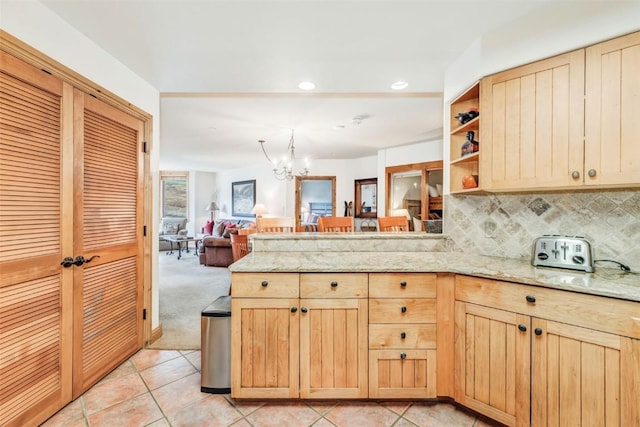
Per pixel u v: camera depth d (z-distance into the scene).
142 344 2.46
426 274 1.76
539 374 1.45
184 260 6.69
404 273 1.76
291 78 2.49
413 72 2.38
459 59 2.15
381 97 2.97
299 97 3.03
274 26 1.79
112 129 2.10
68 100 1.73
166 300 3.80
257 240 2.21
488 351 1.61
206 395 1.88
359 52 2.09
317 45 2.00
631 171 1.43
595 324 1.31
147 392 1.90
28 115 1.51
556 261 1.70
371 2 1.59
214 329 1.90
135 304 2.37
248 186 8.22
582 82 1.56
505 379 1.55
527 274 1.55
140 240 2.42
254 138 4.88
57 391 1.68
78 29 1.79
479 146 1.90
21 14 1.47
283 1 1.57
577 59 1.57
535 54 1.68
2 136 1.39
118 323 2.17
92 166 1.92
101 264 2.00
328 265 1.80
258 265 1.80
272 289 1.76
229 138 4.88
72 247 1.77
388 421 1.66
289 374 1.76
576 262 1.64
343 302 1.76
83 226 1.85
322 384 1.77
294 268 1.75
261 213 7.02
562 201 1.88
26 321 1.51
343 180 6.95
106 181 2.04
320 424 1.63
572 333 1.36
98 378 1.98
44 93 1.59
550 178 1.64
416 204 5.45
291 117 3.76
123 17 1.68
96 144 1.95
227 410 1.74
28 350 1.52
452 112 2.29
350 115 3.64
